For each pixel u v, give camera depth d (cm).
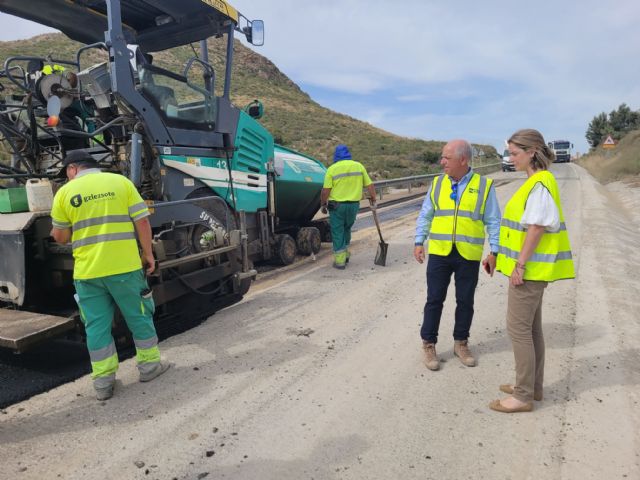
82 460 283
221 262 559
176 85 525
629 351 408
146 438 305
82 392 373
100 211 351
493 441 292
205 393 363
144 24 593
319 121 5594
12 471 273
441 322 500
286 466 274
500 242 327
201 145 564
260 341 464
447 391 356
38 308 462
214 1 545
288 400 349
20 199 438
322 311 550
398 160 3978
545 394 345
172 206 513
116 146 515
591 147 6612
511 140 310
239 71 6950
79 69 513
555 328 464
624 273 651
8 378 395
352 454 283
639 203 1529
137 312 374
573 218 1125
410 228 1152
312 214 991
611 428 300
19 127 582
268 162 720
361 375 386
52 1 512
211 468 273
